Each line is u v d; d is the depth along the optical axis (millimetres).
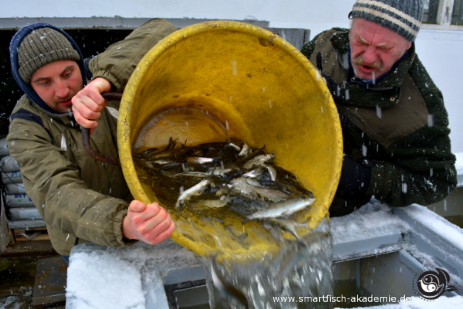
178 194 1746
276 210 1639
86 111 1470
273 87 1887
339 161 1642
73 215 1547
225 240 1484
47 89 1850
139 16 3271
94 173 1994
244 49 1667
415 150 2111
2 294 3463
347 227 2195
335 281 2535
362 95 2121
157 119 2186
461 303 1509
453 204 3453
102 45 4500
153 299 1535
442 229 2016
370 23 1844
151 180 1782
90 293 1494
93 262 1670
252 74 1857
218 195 1807
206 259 1377
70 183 1673
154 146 2127
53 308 3297
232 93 2104
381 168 2084
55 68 1819
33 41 1764
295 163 1914
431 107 2084
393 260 2234
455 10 4539
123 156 1320
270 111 2070
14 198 3875
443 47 4672
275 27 3650
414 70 2107
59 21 3107
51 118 1923
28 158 1716
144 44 2049
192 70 1805
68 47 1885
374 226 2209
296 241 1524
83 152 1957
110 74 1824
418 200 2098
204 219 1601
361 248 2109
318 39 2527
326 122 1703
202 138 2309
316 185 1719
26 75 1798
